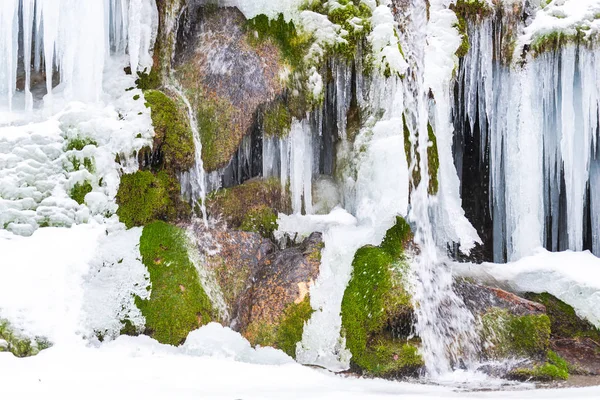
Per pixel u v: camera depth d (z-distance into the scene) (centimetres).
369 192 732
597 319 707
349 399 488
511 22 800
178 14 776
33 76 821
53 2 723
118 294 631
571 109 779
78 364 547
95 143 696
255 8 784
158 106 725
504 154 812
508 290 738
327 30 762
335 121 795
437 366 622
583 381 617
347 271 675
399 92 741
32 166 679
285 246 748
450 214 766
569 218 797
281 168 772
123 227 683
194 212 737
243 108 759
